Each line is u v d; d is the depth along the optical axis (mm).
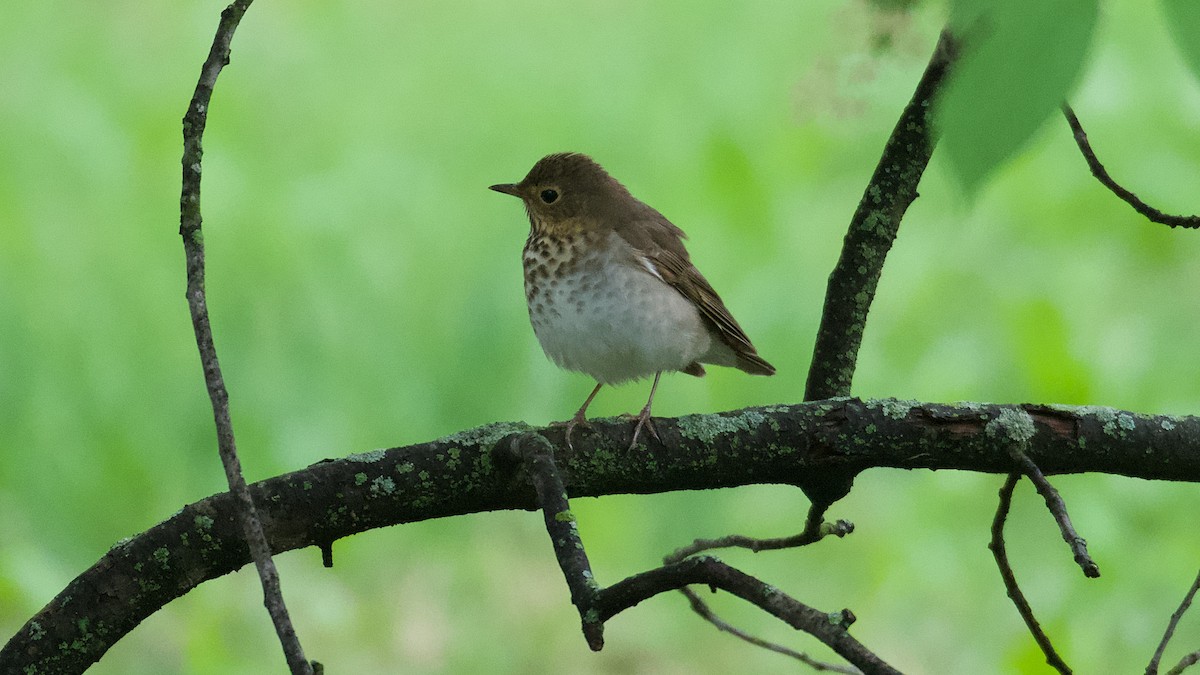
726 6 12547
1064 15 2473
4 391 9945
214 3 12578
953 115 2504
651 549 11773
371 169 11859
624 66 12586
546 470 5059
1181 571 9531
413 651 11578
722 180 11906
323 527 5504
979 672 10680
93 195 10891
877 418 5762
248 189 11359
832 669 6559
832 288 6562
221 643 10531
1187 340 10453
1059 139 10797
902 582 10742
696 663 12133
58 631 5375
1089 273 10766
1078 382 9773
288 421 10602
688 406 11555
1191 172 10688
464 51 12789
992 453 5754
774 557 11945
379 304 11203
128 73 11945
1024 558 10273
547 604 12125
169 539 5422
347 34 12930
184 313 10750
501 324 11258
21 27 11742
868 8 5871
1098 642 9414
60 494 9844
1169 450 5805
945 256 11117
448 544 12219
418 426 10953
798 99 6141
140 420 10281
